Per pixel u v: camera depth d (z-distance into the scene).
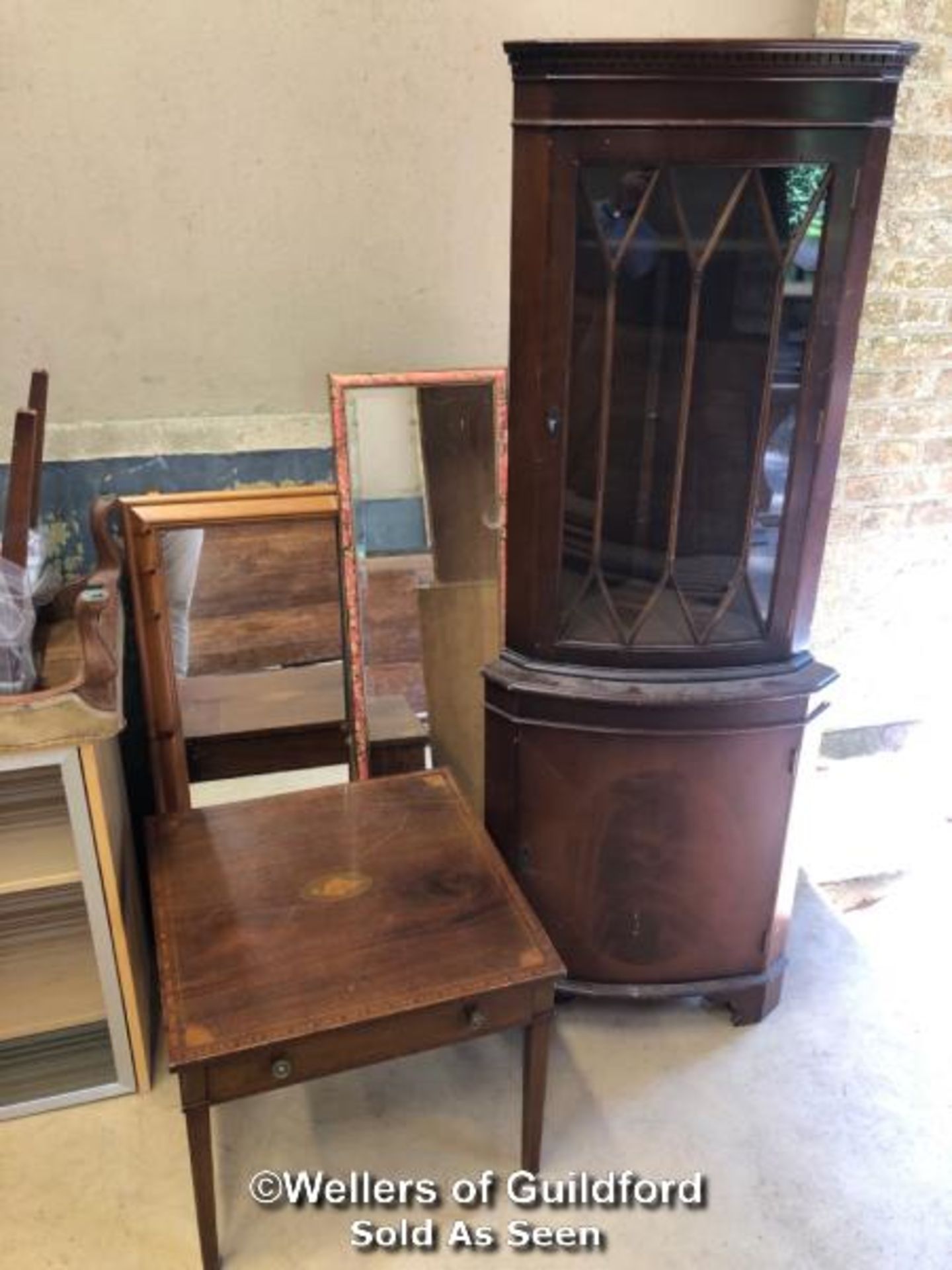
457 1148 1.52
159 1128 1.55
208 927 1.37
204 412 1.69
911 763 2.25
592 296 1.31
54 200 1.50
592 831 1.56
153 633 1.67
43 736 1.31
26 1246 1.37
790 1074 1.65
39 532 1.51
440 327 1.75
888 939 2.19
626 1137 1.53
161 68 1.47
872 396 1.87
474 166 1.65
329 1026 1.23
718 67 1.18
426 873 1.48
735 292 1.32
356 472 1.68
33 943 1.64
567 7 1.59
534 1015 1.34
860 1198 1.45
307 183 1.59
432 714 1.84
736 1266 1.36
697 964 1.67
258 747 1.79
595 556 1.44
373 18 1.52
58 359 1.59
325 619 1.75
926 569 2.05
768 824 1.58
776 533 1.45
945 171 1.73
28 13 1.39
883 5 1.61
